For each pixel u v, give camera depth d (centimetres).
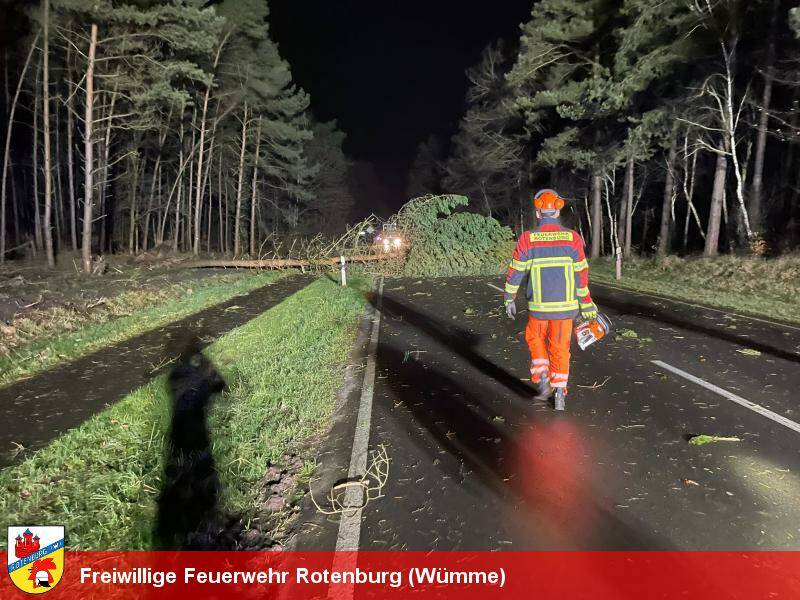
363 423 515
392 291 1491
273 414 528
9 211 3397
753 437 468
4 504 365
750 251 1762
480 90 3384
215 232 5006
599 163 2427
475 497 381
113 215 3253
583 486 392
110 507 364
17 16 1984
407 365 712
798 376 643
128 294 1217
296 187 3741
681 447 451
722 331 898
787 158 2423
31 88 2466
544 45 2245
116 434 475
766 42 1905
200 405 541
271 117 3550
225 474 411
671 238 2975
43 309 984
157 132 3225
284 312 1048
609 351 771
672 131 2028
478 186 4575
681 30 1769
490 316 1053
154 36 1883
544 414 529
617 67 1877
